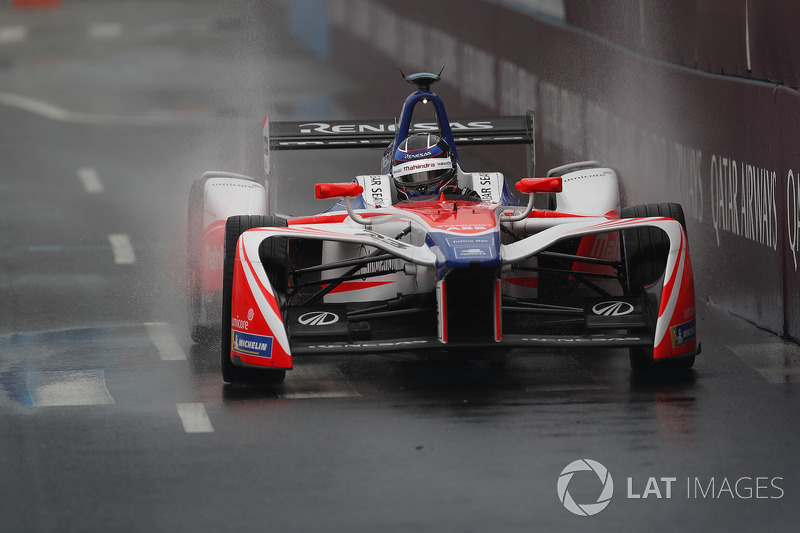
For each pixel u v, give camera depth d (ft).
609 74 155.94
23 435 79.25
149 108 299.79
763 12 111.45
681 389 87.76
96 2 586.45
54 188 205.57
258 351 87.10
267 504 65.31
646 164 143.23
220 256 108.27
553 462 71.26
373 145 119.24
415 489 67.21
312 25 388.57
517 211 98.68
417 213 92.99
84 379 95.30
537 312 92.22
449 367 96.78
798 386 88.17
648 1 142.10
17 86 347.36
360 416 82.07
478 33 221.66
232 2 485.15
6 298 130.11
